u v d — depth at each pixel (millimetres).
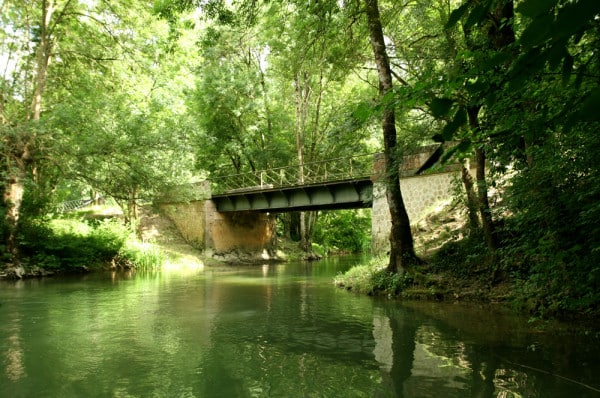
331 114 27922
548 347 5902
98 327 8086
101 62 20953
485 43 7672
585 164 5266
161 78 21766
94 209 30172
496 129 4145
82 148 17141
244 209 25531
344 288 13320
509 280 9602
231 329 7789
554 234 6453
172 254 25062
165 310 9883
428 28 11414
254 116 29625
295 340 6906
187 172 20688
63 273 19062
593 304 7047
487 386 4598
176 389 4816
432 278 10867
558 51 1531
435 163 2725
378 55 10914
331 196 21062
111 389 4840
